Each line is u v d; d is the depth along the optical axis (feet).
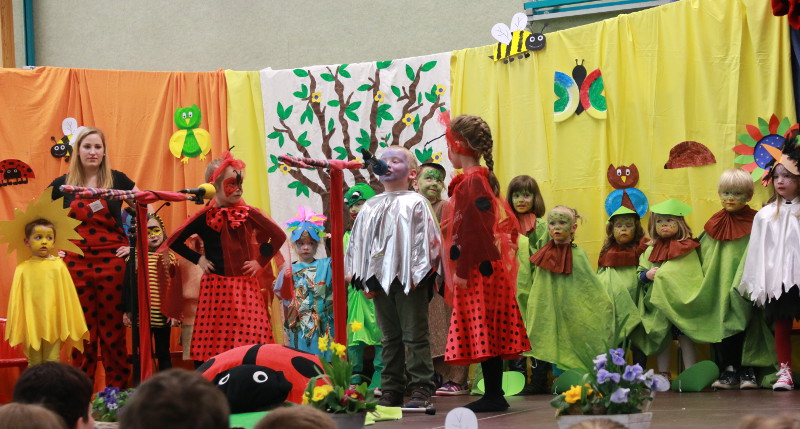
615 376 10.15
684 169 19.44
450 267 14.58
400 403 15.25
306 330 20.01
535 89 21.02
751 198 18.03
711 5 19.19
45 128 22.43
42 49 26.96
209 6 26.14
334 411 10.96
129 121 22.99
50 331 18.30
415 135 22.36
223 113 23.12
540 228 19.48
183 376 5.50
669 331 18.28
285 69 24.22
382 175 15.10
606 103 20.25
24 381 7.75
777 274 16.70
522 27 21.24
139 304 14.92
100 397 13.09
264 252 17.30
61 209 18.53
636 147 20.07
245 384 12.82
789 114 18.37
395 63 22.63
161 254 19.35
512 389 17.76
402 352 15.26
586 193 20.42
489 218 14.07
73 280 19.12
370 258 14.90
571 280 18.61
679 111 19.48
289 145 23.06
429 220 14.87
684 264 18.20
